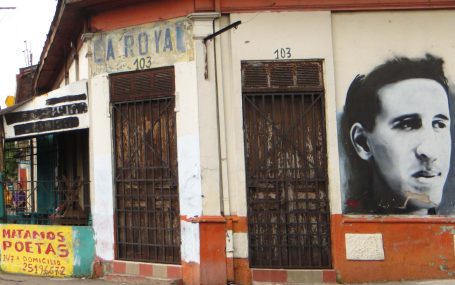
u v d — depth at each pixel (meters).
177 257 7.53
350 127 7.46
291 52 7.45
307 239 7.42
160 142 7.71
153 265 7.62
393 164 7.47
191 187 7.34
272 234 7.43
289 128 7.48
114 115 8.05
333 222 7.33
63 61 11.88
